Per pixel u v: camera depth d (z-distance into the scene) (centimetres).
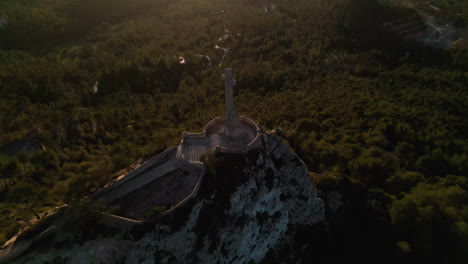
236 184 6988
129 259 5984
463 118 12588
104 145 10800
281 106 13400
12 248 6041
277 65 18088
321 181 9131
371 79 16400
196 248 6425
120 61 18375
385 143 10956
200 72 18012
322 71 17775
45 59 18925
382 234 8588
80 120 12019
